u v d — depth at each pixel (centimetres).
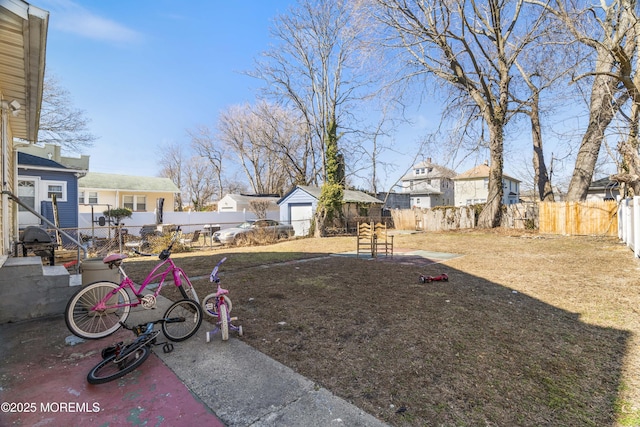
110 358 262
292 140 2505
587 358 290
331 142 1828
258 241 1471
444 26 1444
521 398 228
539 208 1541
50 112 1989
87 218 1595
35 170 1276
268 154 2970
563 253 938
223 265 798
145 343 290
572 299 477
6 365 279
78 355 299
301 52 1820
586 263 766
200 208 3762
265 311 430
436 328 365
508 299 482
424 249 1112
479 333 350
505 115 1662
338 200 1759
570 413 211
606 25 1098
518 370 269
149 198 2302
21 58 372
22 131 701
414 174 4144
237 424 199
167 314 337
